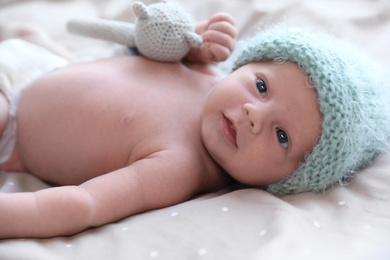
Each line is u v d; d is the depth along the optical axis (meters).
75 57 1.56
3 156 1.20
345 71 1.03
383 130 1.09
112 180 0.98
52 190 0.93
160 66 1.23
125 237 0.85
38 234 0.90
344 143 0.99
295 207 0.92
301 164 1.02
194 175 1.06
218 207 0.91
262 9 1.78
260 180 1.05
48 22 1.78
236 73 1.09
